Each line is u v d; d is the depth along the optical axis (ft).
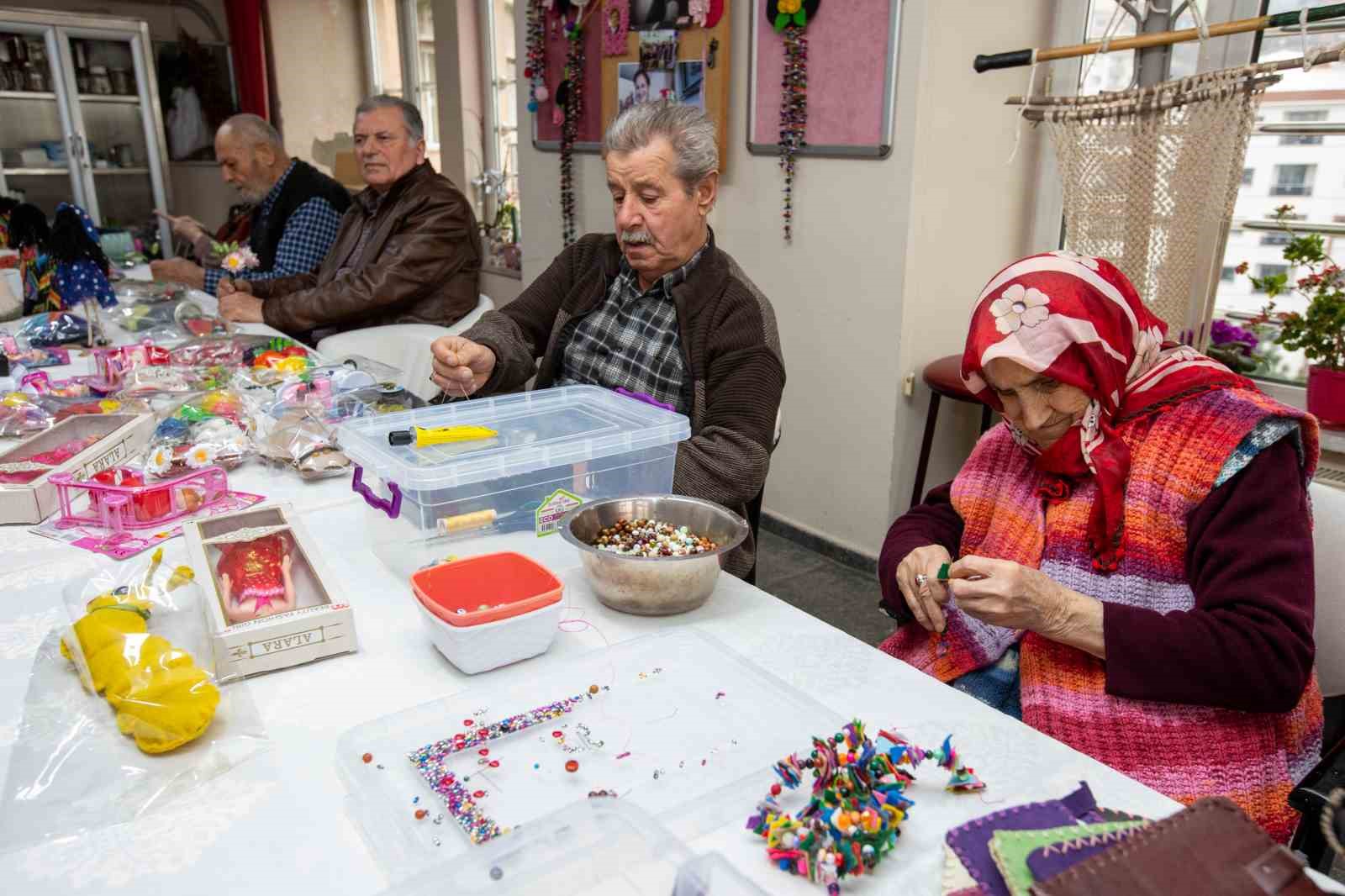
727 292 4.94
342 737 2.56
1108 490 3.42
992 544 3.78
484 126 14.20
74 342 7.42
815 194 8.19
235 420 5.21
